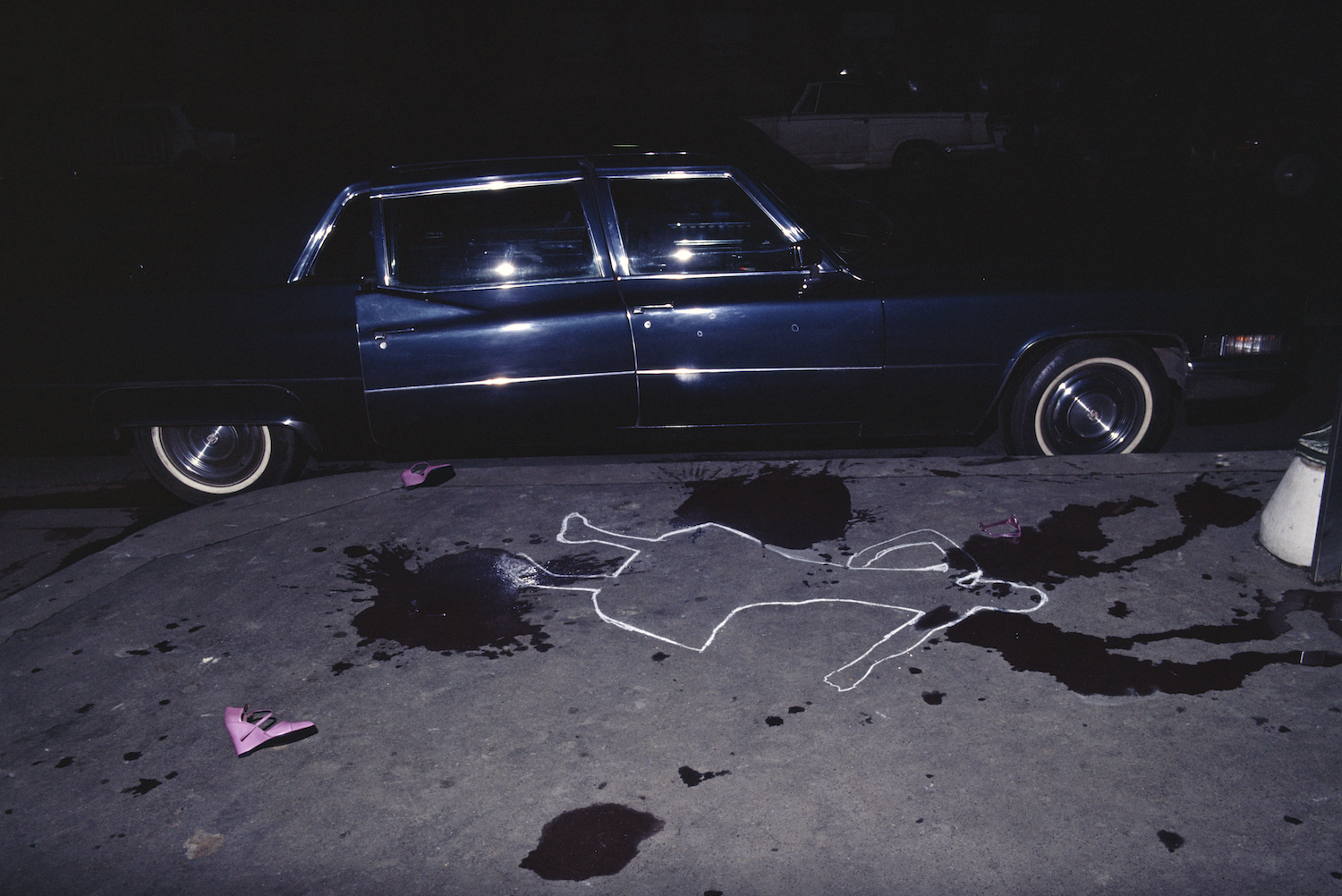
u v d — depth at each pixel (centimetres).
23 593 359
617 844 232
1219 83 1276
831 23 2400
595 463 495
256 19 2388
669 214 424
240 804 251
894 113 1432
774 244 425
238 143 1686
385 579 357
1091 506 382
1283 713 266
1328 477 313
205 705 292
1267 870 217
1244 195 1123
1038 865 221
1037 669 289
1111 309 414
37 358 429
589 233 422
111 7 2350
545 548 372
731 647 306
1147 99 1310
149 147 1664
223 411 429
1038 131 1362
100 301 425
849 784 247
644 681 292
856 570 347
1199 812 233
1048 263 426
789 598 331
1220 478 401
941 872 220
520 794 249
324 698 291
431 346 416
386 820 243
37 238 1336
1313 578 325
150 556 382
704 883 220
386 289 419
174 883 228
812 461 434
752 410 427
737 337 414
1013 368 419
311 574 362
